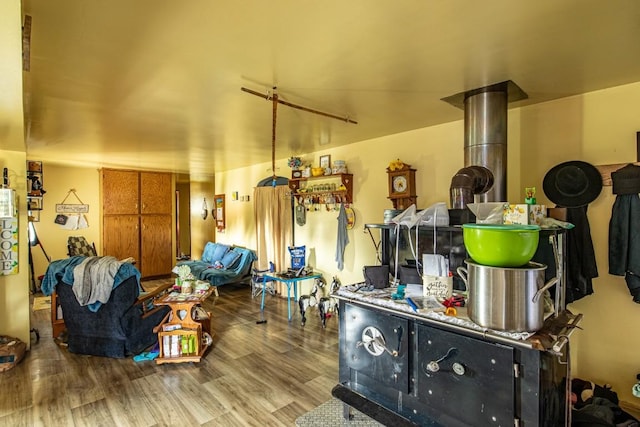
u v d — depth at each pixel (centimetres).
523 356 143
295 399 250
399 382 184
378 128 362
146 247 705
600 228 250
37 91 246
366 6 146
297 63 203
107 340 324
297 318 442
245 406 241
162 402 246
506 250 145
